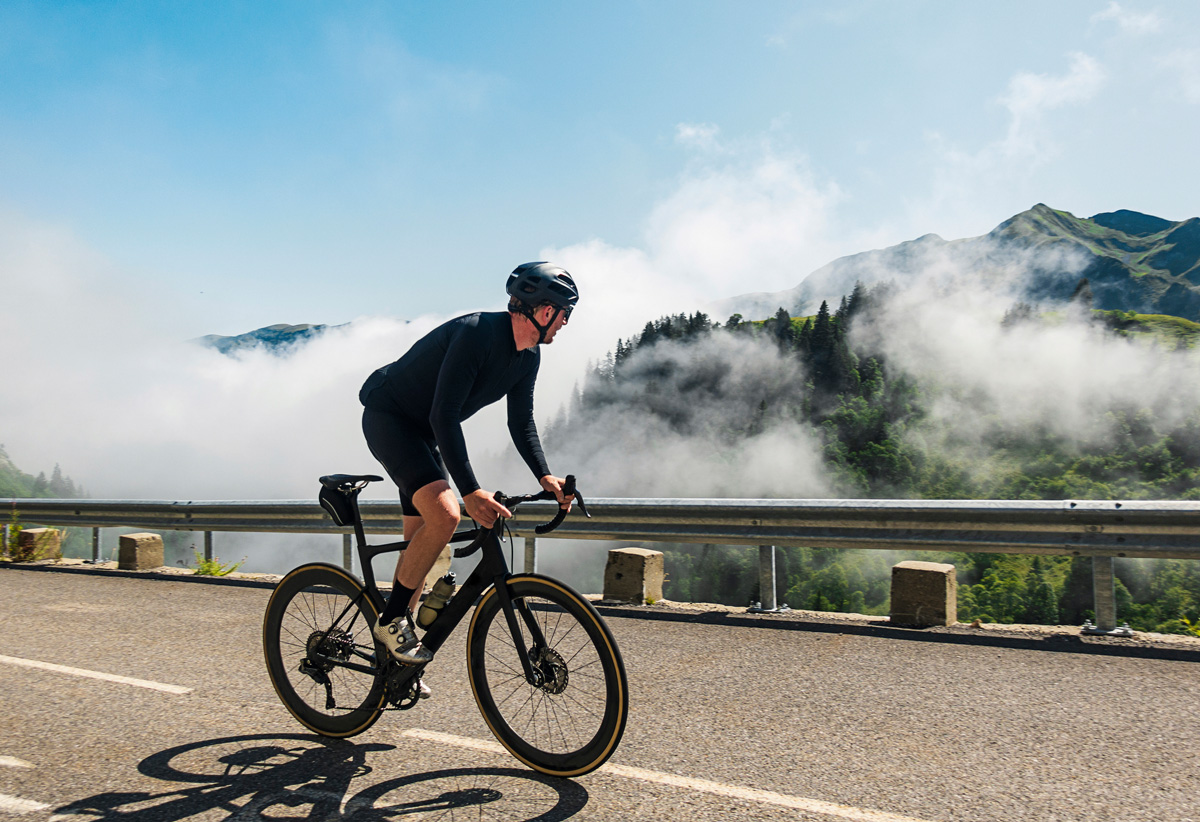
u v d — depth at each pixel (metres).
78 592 6.76
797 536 5.55
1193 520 4.45
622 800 2.50
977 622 5.04
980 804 2.46
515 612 2.66
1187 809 2.42
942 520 5.13
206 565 7.86
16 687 3.85
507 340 2.71
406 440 2.76
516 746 2.75
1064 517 4.77
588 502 6.15
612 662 2.49
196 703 3.57
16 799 2.53
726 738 3.08
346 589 3.00
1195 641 4.47
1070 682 3.79
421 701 3.56
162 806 2.47
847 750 2.94
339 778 2.68
